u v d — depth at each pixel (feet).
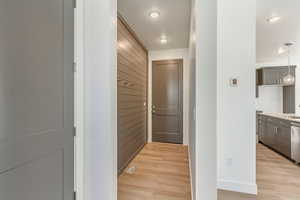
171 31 10.06
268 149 12.96
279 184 7.47
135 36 10.67
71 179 4.38
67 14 4.23
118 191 6.88
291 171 8.87
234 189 6.89
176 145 13.39
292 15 8.05
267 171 8.87
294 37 10.94
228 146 6.98
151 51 14.19
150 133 14.40
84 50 4.54
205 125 4.52
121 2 6.96
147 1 6.95
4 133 2.78
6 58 2.80
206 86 4.50
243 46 6.79
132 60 10.35
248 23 6.73
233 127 6.93
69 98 4.31
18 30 2.99
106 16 4.86
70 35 4.34
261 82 16.99
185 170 8.86
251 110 6.79
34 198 3.34
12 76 2.90
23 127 3.10
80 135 4.49
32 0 3.26
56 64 3.87
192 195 6.16
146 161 10.11
